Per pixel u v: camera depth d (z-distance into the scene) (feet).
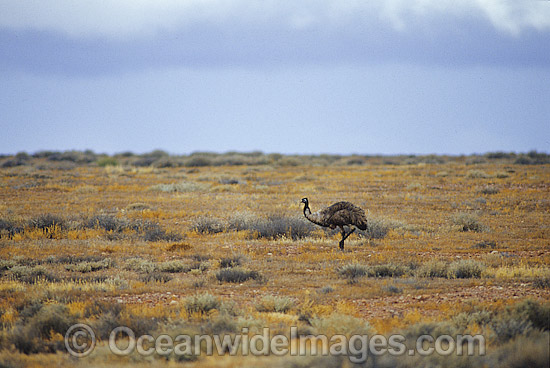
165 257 215.72
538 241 238.68
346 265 186.19
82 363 96.78
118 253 223.51
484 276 175.83
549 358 83.76
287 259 206.49
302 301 149.18
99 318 126.93
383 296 153.79
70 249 229.25
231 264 196.03
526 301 125.18
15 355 103.04
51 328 121.60
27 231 266.16
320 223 225.15
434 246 228.63
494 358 87.76
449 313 130.72
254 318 126.82
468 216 286.87
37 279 176.55
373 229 259.80
